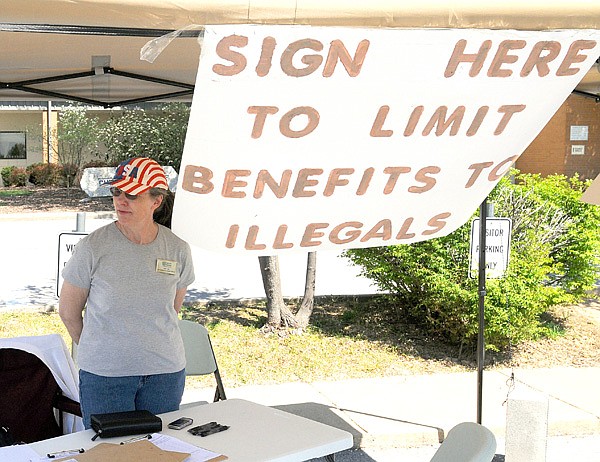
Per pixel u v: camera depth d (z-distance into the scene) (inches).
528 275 331.6
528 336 341.1
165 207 169.2
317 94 139.1
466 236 334.3
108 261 154.7
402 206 169.8
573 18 134.6
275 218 163.3
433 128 153.0
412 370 327.6
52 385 179.8
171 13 119.1
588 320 398.9
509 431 213.9
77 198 1027.9
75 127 1087.6
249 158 149.2
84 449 128.9
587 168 818.8
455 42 135.1
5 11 114.0
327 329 381.1
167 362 157.2
